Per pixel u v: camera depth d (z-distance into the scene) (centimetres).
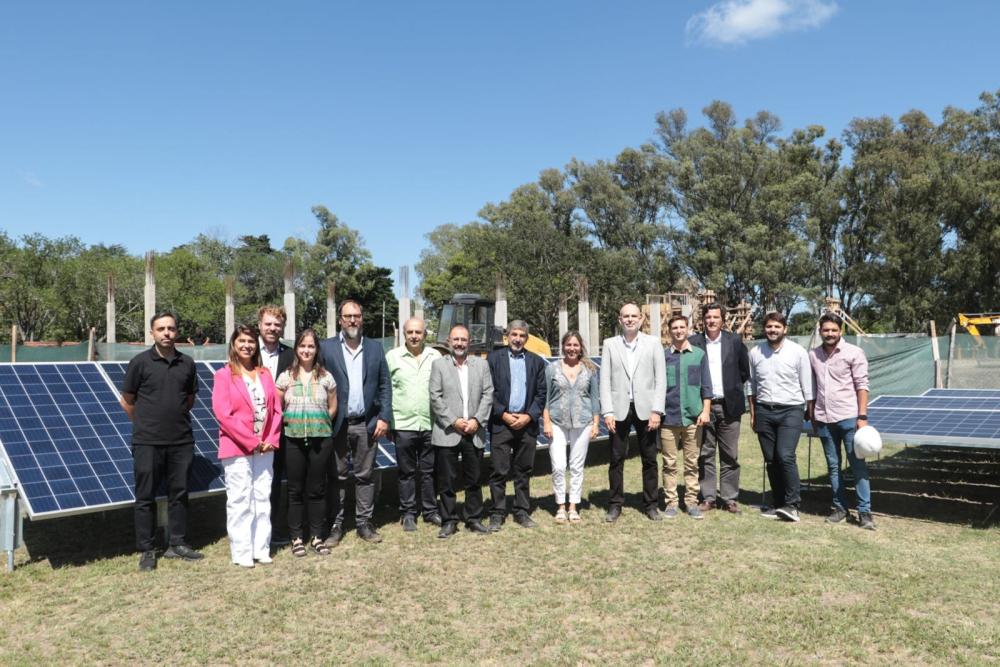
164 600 446
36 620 415
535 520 636
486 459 923
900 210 4288
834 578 475
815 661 355
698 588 457
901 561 509
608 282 4625
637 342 630
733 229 4675
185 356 534
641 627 398
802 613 413
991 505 675
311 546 552
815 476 830
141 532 504
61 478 517
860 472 601
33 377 602
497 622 407
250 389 519
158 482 514
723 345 652
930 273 4062
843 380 607
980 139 4453
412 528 601
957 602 430
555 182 5884
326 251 5944
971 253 3884
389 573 491
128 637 391
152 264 1720
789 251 4472
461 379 595
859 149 4762
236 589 463
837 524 615
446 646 376
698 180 4991
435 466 636
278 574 493
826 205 4606
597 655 364
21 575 492
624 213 5306
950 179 4059
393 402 601
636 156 5419
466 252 5912
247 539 512
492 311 1426
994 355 1391
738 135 4947
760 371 633
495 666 353
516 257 4750
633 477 840
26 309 3609
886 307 4369
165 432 511
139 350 1720
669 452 649
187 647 377
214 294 4684
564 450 631
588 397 634
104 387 634
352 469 583
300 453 538
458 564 512
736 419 651
